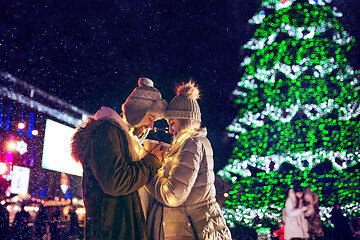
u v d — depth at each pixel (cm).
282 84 818
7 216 647
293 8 718
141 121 211
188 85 228
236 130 927
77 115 1042
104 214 177
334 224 620
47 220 687
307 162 850
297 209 525
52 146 821
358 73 743
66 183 984
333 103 773
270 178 890
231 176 961
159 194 195
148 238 191
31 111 917
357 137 798
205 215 206
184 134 220
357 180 790
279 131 884
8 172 797
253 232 781
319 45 733
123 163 179
